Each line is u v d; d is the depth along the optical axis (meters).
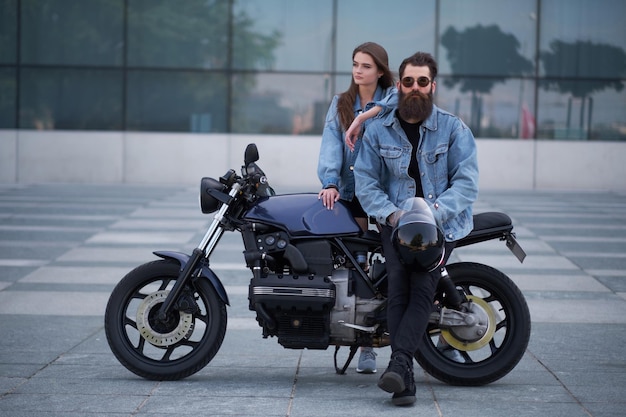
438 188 6.31
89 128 27.61
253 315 9.14
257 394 6.16
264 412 5.71
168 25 27.47
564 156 27.61
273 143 27.61
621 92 27.52
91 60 27.50
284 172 27.70
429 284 6.02
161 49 27.53
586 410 5.80
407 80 6.14
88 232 15.34
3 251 13.27
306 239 6.30
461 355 6.86
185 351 7.62
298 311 6.21
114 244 13.99
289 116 27.64
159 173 27.77
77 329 8.38
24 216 17.64
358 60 6.66
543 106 27.61
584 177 27.67
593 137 27.64
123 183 27.67
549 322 8.88
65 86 27.52
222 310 6.50
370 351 6.81
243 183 6.44
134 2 27.41
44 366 6.98
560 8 27.44
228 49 27.53
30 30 27.38
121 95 27.59
